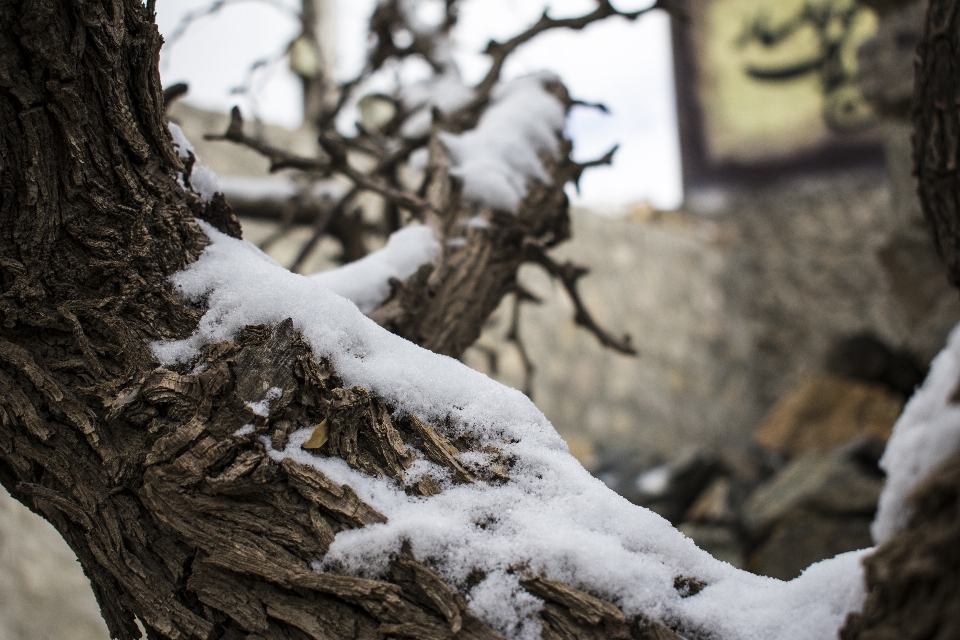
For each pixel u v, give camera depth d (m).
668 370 7.31
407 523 0.86
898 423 0.85
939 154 1.17
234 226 1.17
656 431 6.99
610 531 0.90
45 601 3.03
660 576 0.86
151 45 1.03
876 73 3.71
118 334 0.98
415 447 0.95
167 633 0.90
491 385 1.03
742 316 8.37
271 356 0.94
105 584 0.95
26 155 0.96
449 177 1.76
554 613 0.83
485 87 2.02
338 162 1.74
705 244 8.19
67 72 0.96
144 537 0.93
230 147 4.64
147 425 0.94
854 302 8.08
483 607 0.82
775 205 8.59
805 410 4.96
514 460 0.95
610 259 7.01
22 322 0.99
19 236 0.98
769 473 4.84
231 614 0.88
